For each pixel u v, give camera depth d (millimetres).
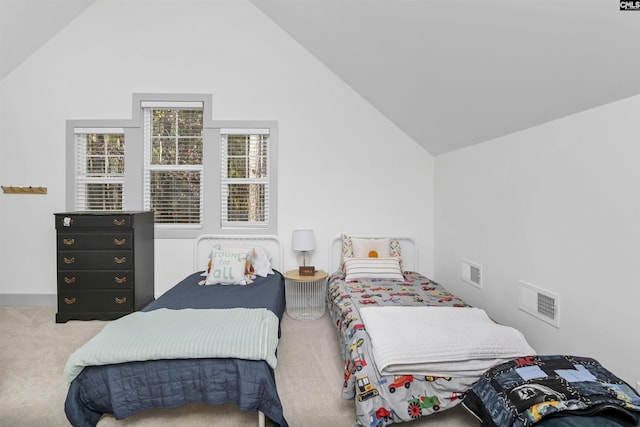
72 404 1469
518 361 1378
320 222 3330
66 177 3227
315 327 2750
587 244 1516
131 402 1475
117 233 2805
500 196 2215
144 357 1461
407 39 2059
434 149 3201
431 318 1774
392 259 2975
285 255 3314
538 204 1845
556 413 1093
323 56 3146
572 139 1598
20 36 2953
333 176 3332
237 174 3381
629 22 1083
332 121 3320
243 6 3262
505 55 1614
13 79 3186
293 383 1912
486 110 2100
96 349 1485
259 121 3279
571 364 1320
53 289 3256
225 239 3309
